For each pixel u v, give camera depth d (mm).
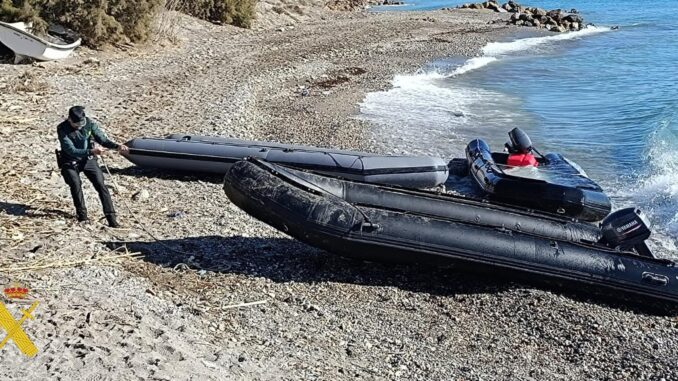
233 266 8609
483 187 12016
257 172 8617
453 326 7875
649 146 15609
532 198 11336
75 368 5359
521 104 19859
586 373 7133
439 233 8406
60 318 6105
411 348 7355
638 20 42500
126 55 21984
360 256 8484
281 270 8703
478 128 17188
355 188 9484
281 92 20016
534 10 41312
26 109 14617
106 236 8750
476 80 23297
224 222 9961
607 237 9320
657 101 20047
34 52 18547
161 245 8844
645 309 8547
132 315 6527
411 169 12000
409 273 8906
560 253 8531
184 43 25703
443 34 33938
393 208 8820
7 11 19734
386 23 37156
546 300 8359
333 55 26109
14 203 9328
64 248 8031
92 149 8844
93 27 21188
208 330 6922
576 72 25047
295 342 7082
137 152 11742
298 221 8273
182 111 16047
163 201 10617
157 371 5508
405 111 18609
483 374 6965
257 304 7777
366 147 15109
